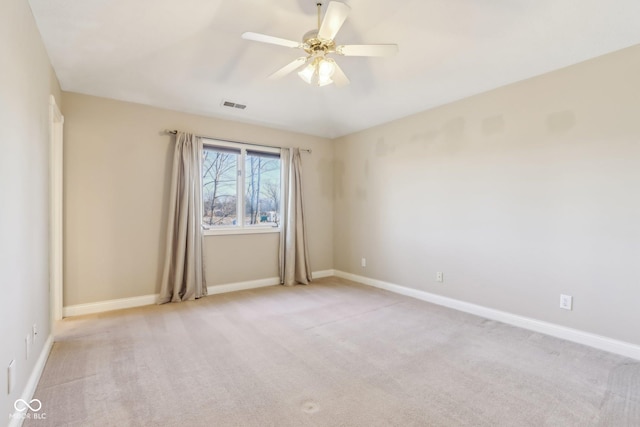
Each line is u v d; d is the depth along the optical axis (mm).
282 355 2490
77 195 3412
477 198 3441
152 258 3850
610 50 2539
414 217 4105
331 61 2320
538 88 2977
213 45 2773
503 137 3229
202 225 4156
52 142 2758
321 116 4410
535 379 2141
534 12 2254
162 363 2350
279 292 4363
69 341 2725
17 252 1759
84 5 2203
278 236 4887
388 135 4453
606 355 2496
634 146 2451
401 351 2562
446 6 2246
